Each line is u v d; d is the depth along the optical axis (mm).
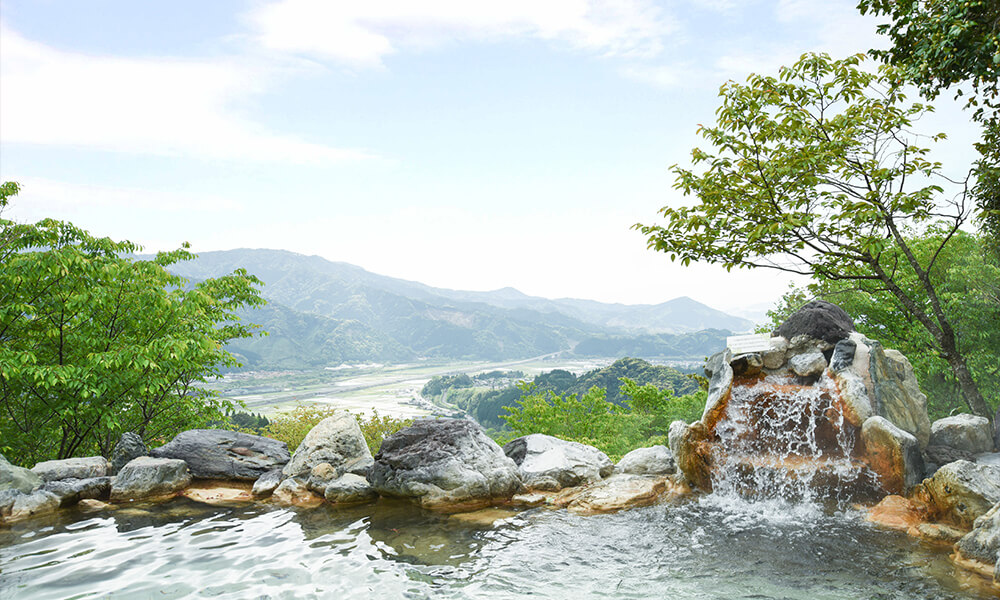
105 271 11320
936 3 9727
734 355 10766
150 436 15258
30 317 12070
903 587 5910
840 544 7219
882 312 17984
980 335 15125
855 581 6094
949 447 9742
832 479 8906
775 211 11984
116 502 9898
